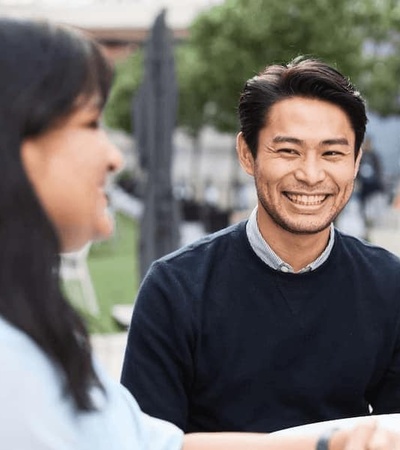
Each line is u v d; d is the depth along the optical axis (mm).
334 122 2104
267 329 2186
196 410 2279
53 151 1068
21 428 1000
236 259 2213
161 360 2199
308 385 2195
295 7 18453
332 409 2234
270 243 2178
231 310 2193
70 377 1055
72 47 1068
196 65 20938
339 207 2158
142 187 7445
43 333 1039
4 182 1016
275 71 2160
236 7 19156
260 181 2160
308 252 2168
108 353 5543
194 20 20469
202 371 2219
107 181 1152
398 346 2283
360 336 2221
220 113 22562
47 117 1041
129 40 34812
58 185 1074
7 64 1032
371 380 2285
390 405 2305
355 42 18781
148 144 7348
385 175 22906
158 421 1298
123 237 17875
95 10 34500
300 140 2098
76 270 9477
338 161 2127
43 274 1037
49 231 1042
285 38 18531
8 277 1025
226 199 24578
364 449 1293
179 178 26656
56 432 1026
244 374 2193
